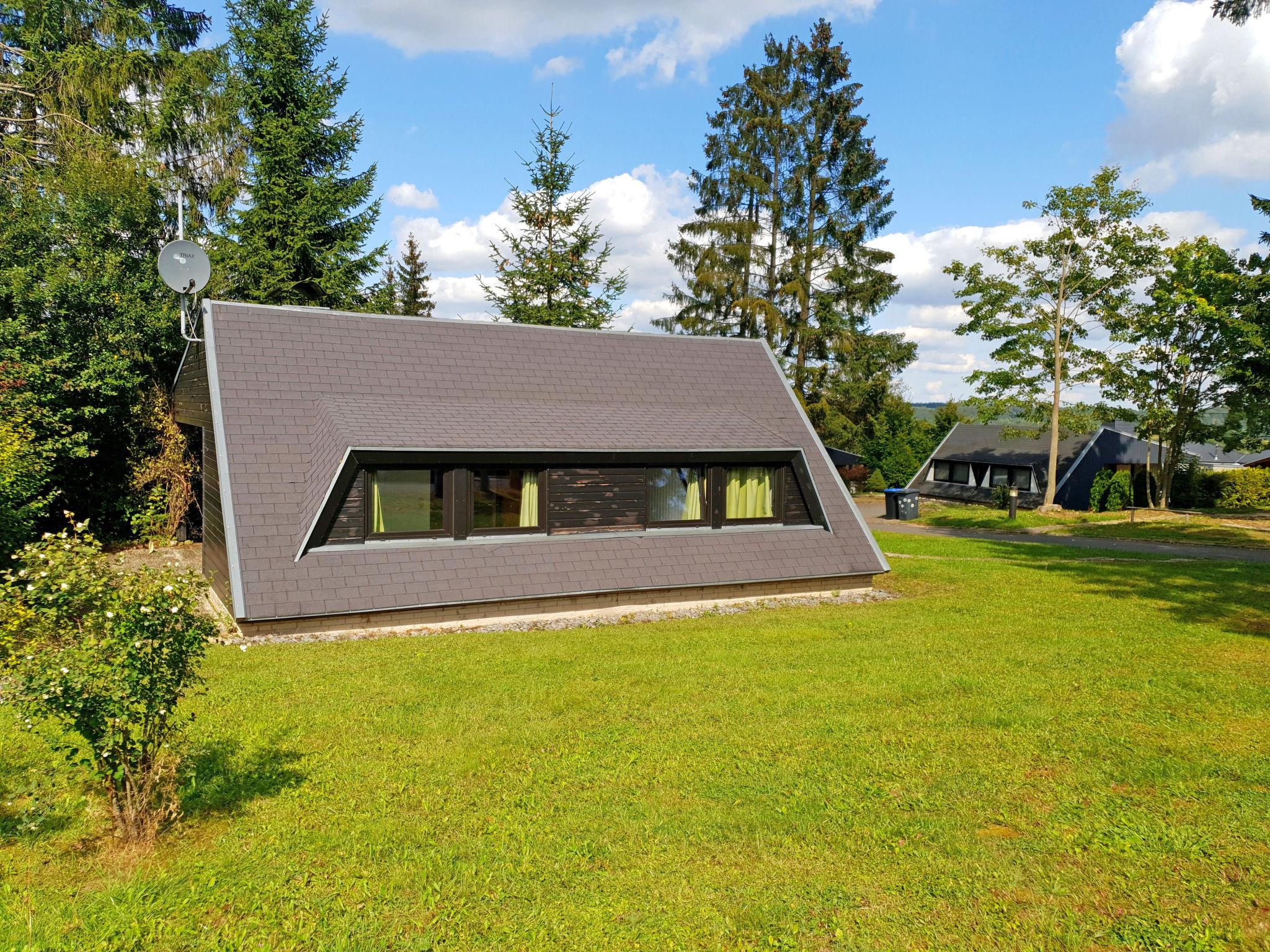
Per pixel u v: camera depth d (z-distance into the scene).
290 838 5.62
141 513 22.64
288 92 29.77
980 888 4.98
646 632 12.95
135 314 20.94
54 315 19.88
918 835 5.68
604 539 15.31
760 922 4.64
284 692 9.11
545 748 7.37
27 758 6.71
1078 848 5.45
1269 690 9.18
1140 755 7.11
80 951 4.31
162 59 28.02
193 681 5.82
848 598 16.50
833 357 42.78
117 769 5.35
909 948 4.40
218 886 5.01
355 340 16.14
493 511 14.64
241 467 13.47
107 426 21.72
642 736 7.67
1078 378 38.06
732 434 16.78
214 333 15.05
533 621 13.98
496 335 17.67
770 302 40.62
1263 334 33.25
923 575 19.66
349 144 30.62
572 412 16.31
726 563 15.84
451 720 8.12
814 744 7.45
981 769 6.83
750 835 5.69
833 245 41.31
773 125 39.38
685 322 41.22
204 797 6.22
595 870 5.22
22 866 5.19
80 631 5.21
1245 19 15.18
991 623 13.60
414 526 13.95
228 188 28.67
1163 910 4.72
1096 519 35.00
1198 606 15.27
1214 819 5.83
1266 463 52.06
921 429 58.12
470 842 5.58
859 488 56.25
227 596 13.21
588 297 35.19
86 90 25.58
